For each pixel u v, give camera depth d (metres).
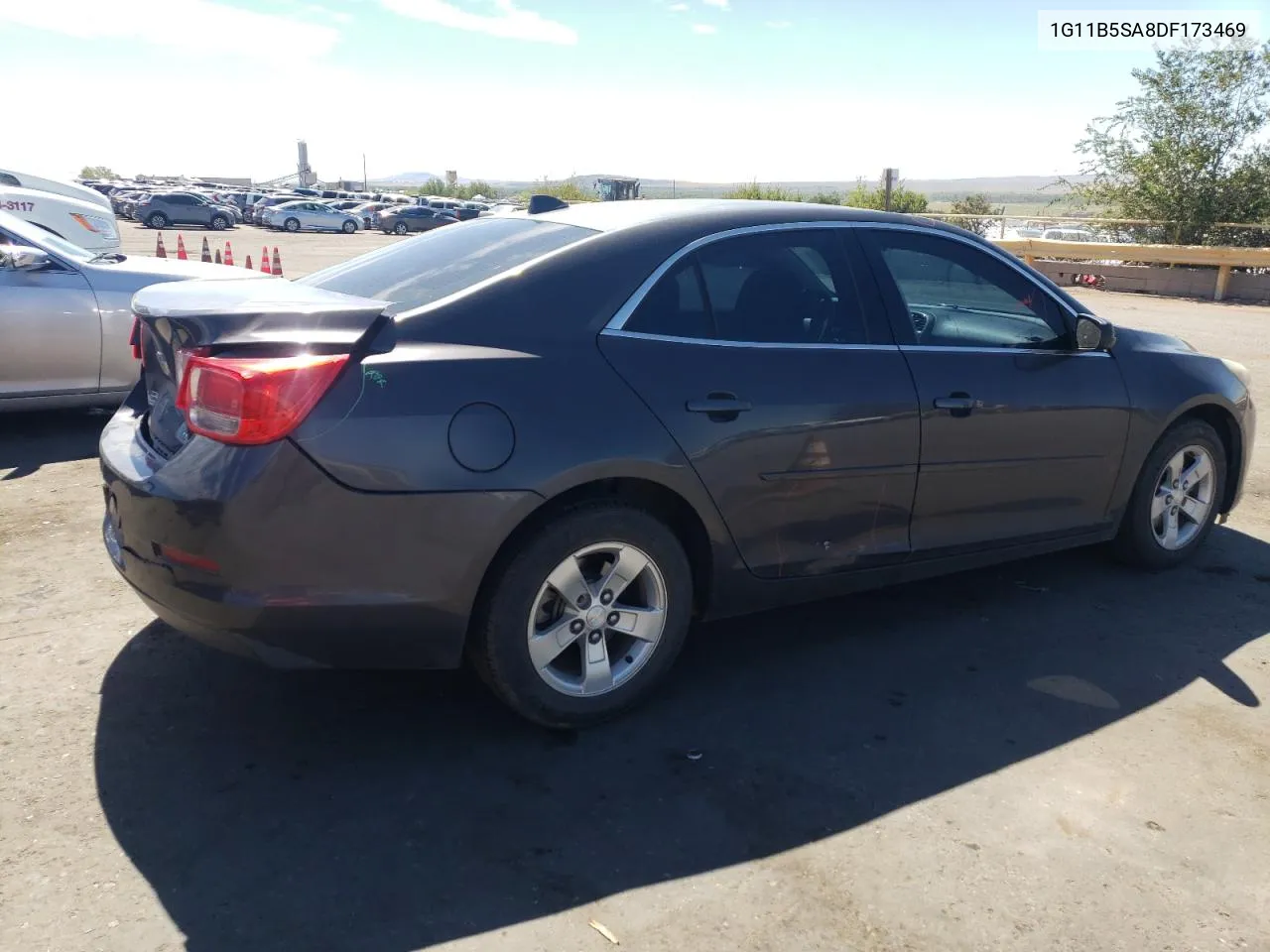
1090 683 3.68
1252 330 13.55
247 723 3.26
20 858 2.57
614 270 3.21
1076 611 4.32
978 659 3.85
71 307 6.50
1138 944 2.38
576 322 3.10
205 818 2.76
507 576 2.96
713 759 3.13
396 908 2.44
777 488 3.38
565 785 2.96
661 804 2.88
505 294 3.06
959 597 4.46
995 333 4.04
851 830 2.79
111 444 3.23
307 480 2.67
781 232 3.59
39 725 3.19
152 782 2.91
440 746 3.16
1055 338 4.21
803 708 3.46
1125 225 22.50
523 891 2.51
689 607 3.36
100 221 13.30
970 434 3.81
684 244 3.35
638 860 2.64
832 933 2.39
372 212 53.69
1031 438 4.00
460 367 2.87
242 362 2.69
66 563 4.54
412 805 2.85
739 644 3.95
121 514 2.95
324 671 3.62
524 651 3.04
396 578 2.79
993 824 2.83
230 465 2.66
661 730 3.29
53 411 7.59
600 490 3.14
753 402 3.29
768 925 2.42
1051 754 3.20
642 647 3.30
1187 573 4.79
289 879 2.53
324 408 2.70
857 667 3.77
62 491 5.60
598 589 3.17
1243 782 3.06
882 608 4.32
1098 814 2.89
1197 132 21.92
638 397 3.09
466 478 2.81
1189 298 18.53
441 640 2.93
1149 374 4.42
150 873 2.53
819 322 3.56
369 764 3.05
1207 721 3.42
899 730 3.32
